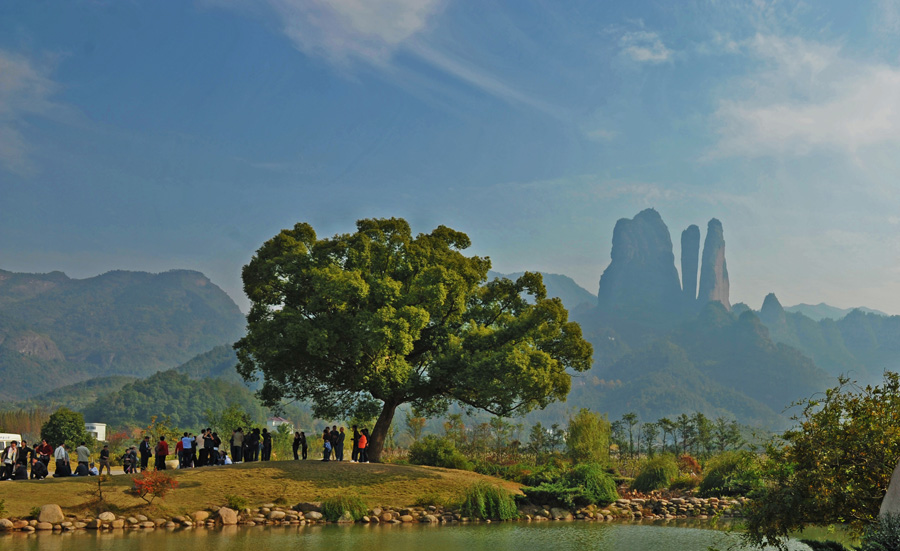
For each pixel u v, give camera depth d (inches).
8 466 1027.3
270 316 1214.3
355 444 1192.8
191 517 810.8
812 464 448.1
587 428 1526.8
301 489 933.8
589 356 1251.2
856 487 439.2
